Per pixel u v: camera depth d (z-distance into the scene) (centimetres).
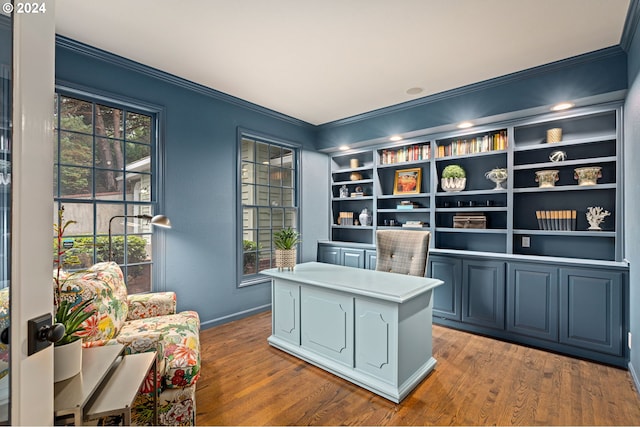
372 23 215
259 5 196
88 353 142
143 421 151
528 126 320
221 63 272
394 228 409
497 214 347
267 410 188
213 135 333
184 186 306
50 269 84
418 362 220
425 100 351
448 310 334
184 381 158
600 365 246
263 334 309
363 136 411
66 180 242
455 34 228
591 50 248
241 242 358
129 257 275
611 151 283
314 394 204
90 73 247
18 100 75
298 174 439
